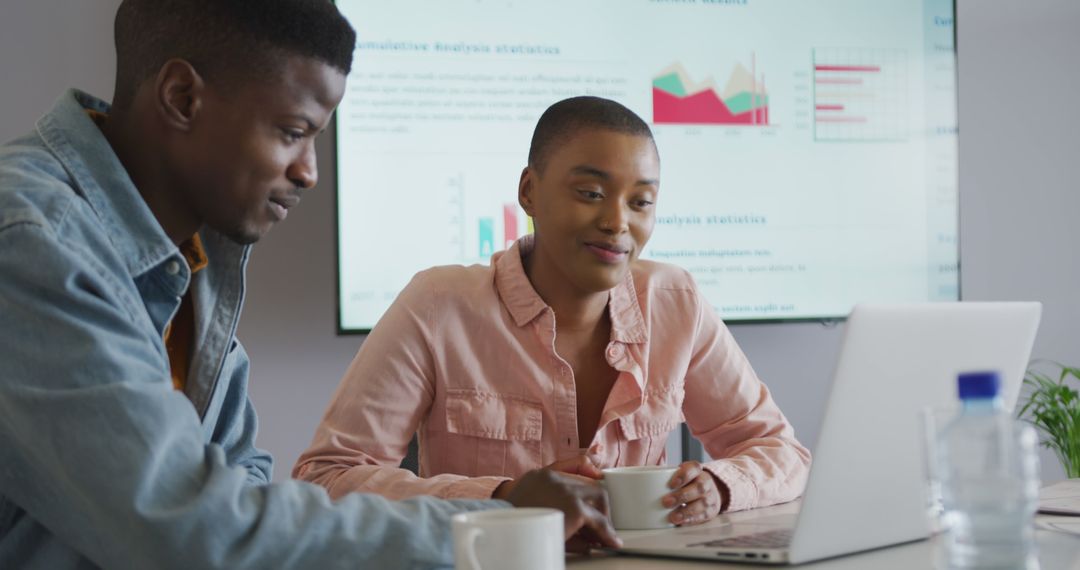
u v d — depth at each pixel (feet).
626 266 5.16
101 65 9.24
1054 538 3.69
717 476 4.53
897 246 10.44
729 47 10.13
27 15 9.13
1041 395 10.55
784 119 10.24
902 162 10.46
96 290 3.21
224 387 4.36
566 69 9.83
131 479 2.97
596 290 5.14
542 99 9.78
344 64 3.72
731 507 4.56
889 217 10.43
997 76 10.88
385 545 3.12
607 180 4.99
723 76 10.12
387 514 3.17
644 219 5.15
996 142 10.87
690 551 3.49
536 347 5.31
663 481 4.16
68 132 3.62
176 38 3.54
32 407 3.04
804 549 3.32
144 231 3.60
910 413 3.50
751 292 10.18
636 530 4.11
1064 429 10.02
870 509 3.48
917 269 10.48
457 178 9.64
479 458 5.26
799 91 10.26
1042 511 4.27
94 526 3.16
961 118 10.80
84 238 3.35
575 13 9.86
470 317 5.31
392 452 5.13
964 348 3.62
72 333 3.09
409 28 9.55
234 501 3.02
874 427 3.40
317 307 9.57
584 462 4.28
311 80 3.59
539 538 2.74
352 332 9.41
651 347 5.49
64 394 3.03
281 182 3.67
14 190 3.27
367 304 9.45
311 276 9.55
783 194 10.23
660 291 5.60
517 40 9.75
